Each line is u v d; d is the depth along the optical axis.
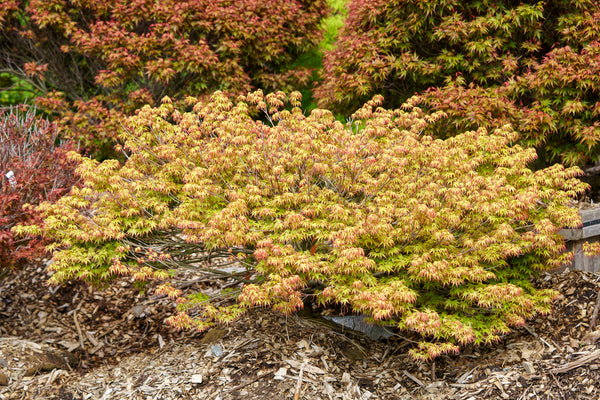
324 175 4.64
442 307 4.83
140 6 8.72
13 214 5.52
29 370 4.99
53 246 4.64
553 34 7.08
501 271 4.90
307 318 5.59
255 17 9.00
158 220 4.77
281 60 9.74
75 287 6.81
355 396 4.43
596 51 6.16
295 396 4.27
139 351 5.72
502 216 4.59
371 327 5.47
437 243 4.50
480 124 6.45
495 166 5.18
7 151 5.92
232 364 4.82
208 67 8.73
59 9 9.12
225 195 4.76
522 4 6.67
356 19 7.88
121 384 4.85
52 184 6.00
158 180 4.82
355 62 7.39
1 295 6.64
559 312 5.03
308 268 4.12
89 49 8.69
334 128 4.90
